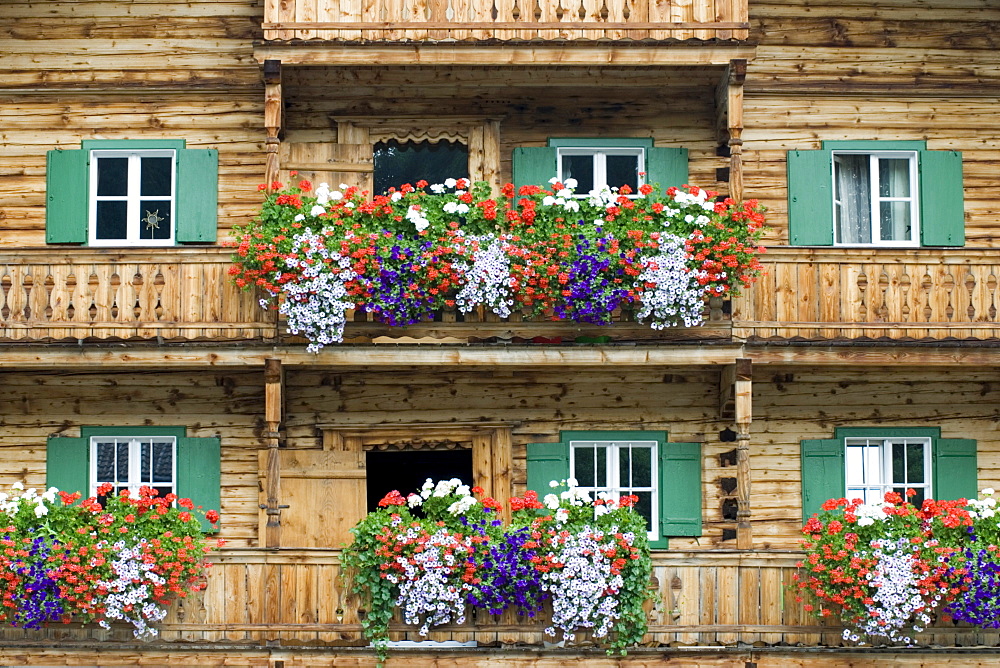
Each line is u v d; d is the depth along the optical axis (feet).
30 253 55.01
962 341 55.83
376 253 53.83
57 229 59.47
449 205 54.24
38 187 59.77
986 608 51.37
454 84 59.16
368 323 56.44
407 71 57.88
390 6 56.34
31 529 51.67
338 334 54.29
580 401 59.98
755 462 59.93
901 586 50.96
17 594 50.93
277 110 55.77
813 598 52.49
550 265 53.98
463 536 52.08
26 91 59.82
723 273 54.70
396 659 51.98
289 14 56.08
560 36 56.54
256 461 59.31
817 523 52.60
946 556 51.42
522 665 52.03
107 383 59.26
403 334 56.54
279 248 53.83
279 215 54.39
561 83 58.90
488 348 55.16
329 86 59.21
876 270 56.13
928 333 57.06
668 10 56.80
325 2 56.18
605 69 58.23
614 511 52.70
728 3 56.65
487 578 51.57
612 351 55.42
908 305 56.03
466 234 54.54
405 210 55.01
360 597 52.26
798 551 52.65
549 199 54.70
